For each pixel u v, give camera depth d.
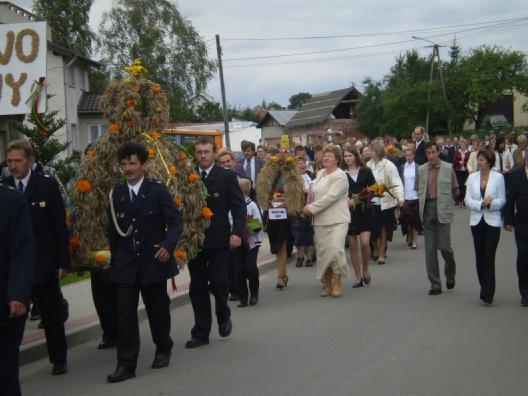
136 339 6.18
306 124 61.09
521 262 8.52
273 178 10.42
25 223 4.69
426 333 7.30
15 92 16.62
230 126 47.53
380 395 5.36
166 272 6.19
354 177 10.49
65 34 47.03
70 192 7.09
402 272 11.49
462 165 22.41
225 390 5.65
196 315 7.23
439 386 5.55
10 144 6.19
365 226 10.27
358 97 58.81
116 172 6.97
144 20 46.72
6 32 16.86
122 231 6.13
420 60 58.31
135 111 6.94
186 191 6.98
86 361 6.94
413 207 13.84
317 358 6.50
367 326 7.73
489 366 6.07
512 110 59.69
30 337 7.52
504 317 7.98
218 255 7.29
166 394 5.63
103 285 7.27
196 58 46.97
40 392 5.91
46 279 6.21
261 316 8.55
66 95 31.75
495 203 8.52
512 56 50.59
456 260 12.40
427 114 47.97
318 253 9.57
